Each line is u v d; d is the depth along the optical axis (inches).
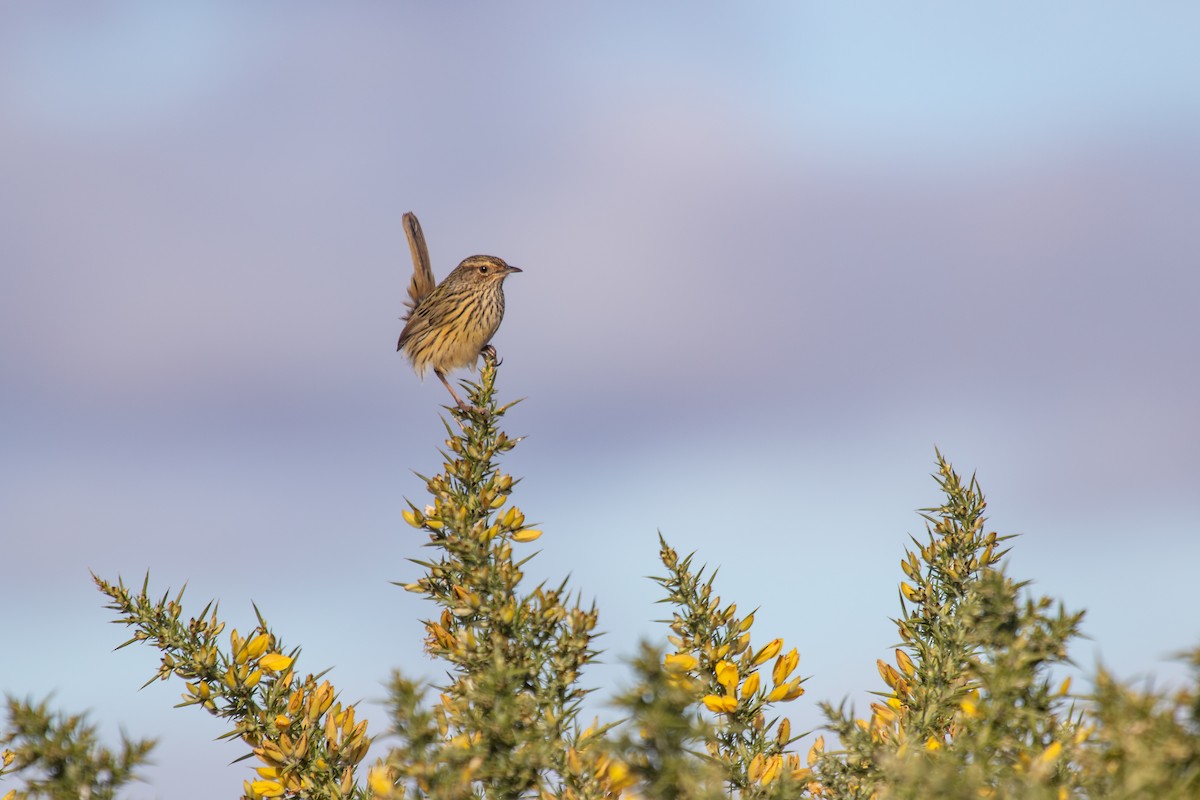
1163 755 166.7
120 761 202.7
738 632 270.1
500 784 231.5
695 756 244.5
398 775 231.8
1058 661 215.0
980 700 223.5
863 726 261.1
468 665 249.6
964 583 270.5
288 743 272.7
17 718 200.7
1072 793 196.4
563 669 247.4
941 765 211.9
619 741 184.1
